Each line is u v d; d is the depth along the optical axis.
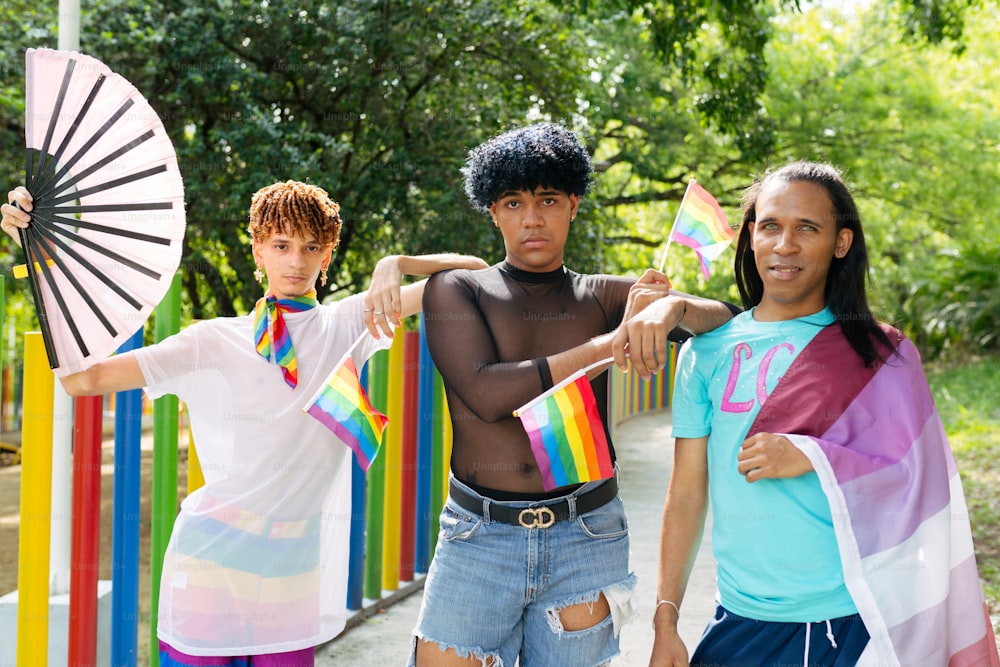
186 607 2.48
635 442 10.49
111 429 12.30
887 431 2.13
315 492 2.60
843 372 2.16
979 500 7.11
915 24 10.63
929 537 2.08
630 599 2.45
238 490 2.52
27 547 3.09
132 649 3.30
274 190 2.60
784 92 14.01
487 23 8.16
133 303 2.37
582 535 2.38
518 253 2.40
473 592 2.37
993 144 15.70
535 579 2.36
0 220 2.35
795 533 2.09
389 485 4.66
